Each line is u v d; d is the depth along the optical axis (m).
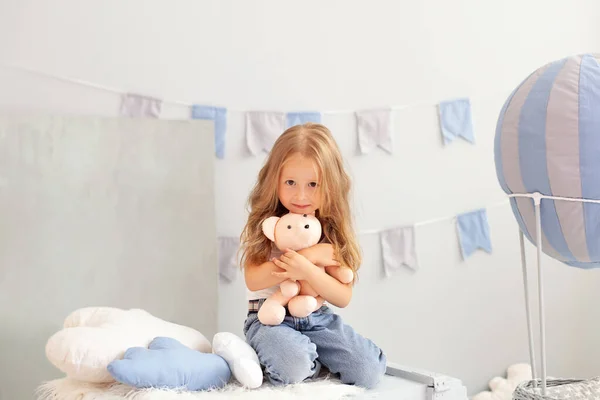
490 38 2.59
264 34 2.31
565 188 1.46
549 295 2.64
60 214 2.01
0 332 1.93
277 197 1.70
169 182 2.14
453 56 2.54
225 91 2.26
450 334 2.52
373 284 2.41
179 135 2.16
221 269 2.25
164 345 1.51
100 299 2.04
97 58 2.13
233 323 2.26
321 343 1.61
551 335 2.64
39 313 1.97
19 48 2.06
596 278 2.69
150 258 2.11
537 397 1.51
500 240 2.59
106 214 2.07
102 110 2.13
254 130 2.29
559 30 2.68
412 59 2.48
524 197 1.56
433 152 2.50
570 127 1.46
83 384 1.53
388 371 1.71
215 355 1.53
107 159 2.08
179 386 1.42
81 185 2.04
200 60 2.24
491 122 2.59
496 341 2.58
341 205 1.71
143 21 2.18
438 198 2.51
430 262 2.49
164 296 2.12
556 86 1.50
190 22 2.23
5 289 1.94
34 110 2.07
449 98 2.53
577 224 1.48
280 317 1.59
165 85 2.20
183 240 2.15
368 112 2.41
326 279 1.62
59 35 2.10
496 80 2.59
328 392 1.47
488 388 2.57
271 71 2.31
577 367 2.67
